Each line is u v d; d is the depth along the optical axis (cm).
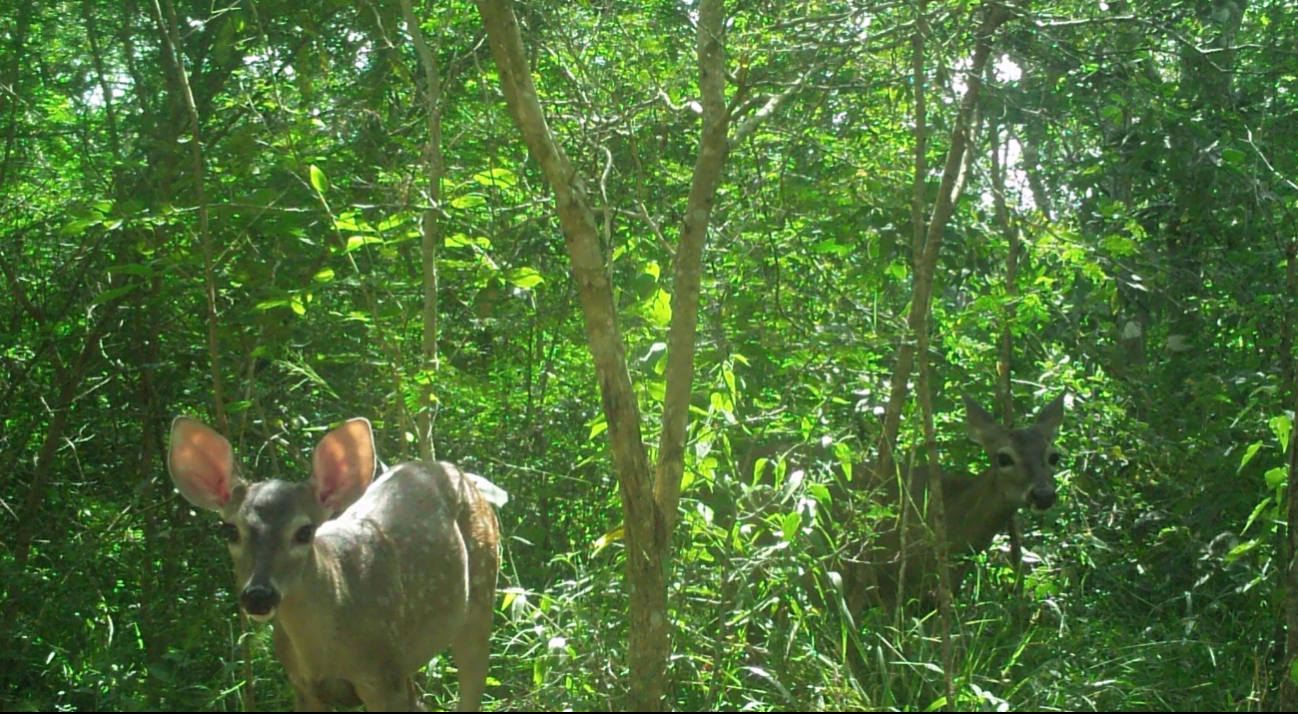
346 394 702
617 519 677
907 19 625
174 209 561
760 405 679
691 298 534
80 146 703
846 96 712
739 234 704
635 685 508
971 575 746
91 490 697
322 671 446
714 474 599
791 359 674
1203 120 791
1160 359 887
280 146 600
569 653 533
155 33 693
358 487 467
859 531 643
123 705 518
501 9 489
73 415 702
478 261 644
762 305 702
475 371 747
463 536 520
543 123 501
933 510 570
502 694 570
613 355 507
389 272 648
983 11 676
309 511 438
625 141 720
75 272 693
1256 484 676
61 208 650
